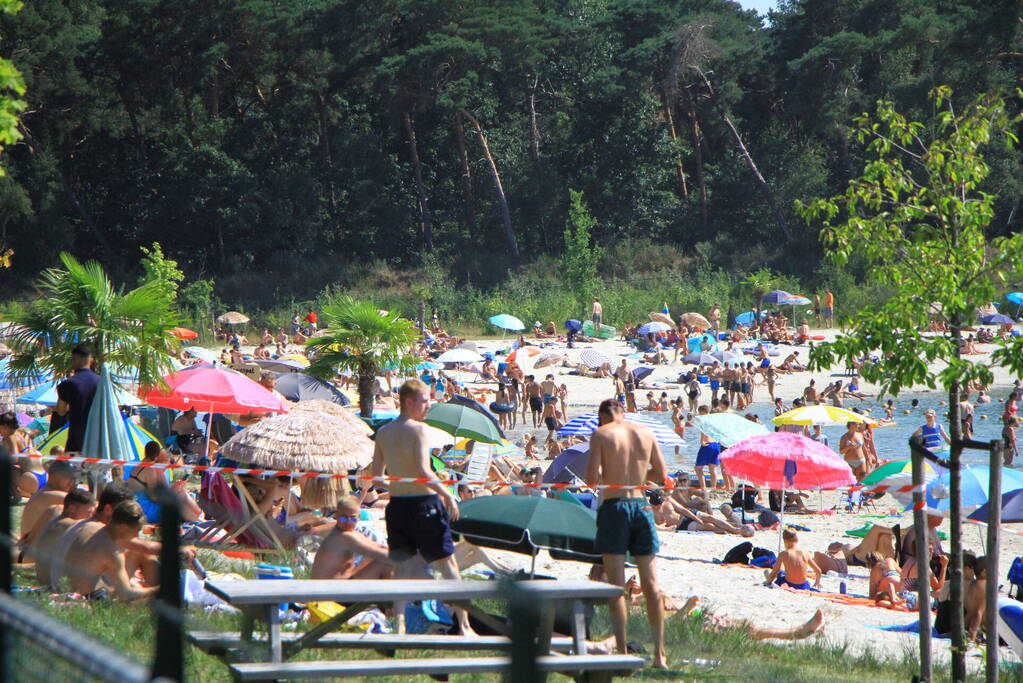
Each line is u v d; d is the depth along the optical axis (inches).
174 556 437.4
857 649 1633.9
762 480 2498.8
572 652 915.4
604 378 6786.4
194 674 870.4
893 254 1503.4
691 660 1188.5
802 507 3272.6
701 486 3307.1
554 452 3954.2
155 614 378.9
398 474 1044.5
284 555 1502.2
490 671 854.5
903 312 1434.5
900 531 2423.7
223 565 1438.2
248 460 1590.8
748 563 2340.1
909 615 1958.7
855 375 6289.4
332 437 1653.5
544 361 6579.7
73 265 2031.3
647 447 1091.9
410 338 3371.1
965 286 1443.2
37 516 1366.9
